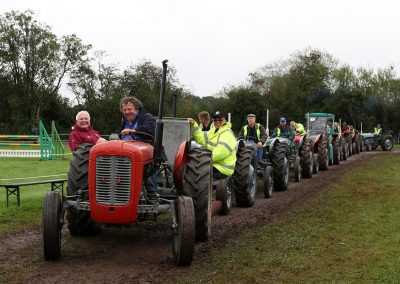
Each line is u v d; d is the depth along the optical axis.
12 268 5.09
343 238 6.14
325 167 15.94
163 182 6.89
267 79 51.25
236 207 9.12
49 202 5.22
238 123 41.00
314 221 7.25
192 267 5.10
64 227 7.21
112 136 5.68
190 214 5.06
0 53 54.16
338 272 4.80
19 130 50.44
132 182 5.06
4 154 24.19
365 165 17.36
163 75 5.57
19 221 7.51
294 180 13.18
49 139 23.11
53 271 5.01
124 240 6.40
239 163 8.97
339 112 44.75
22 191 11.22
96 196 5.10
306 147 13.76
